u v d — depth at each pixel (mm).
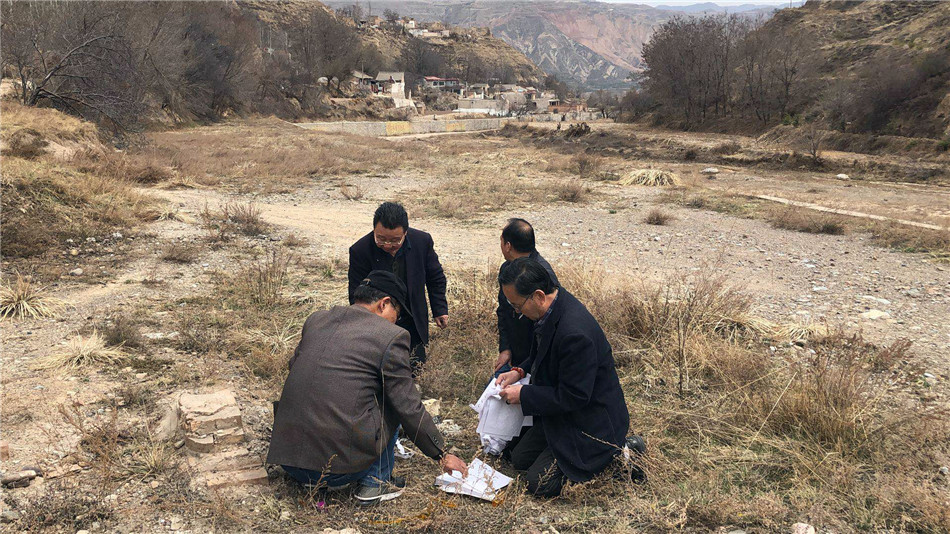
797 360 5648
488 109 142250
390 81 129750
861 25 67812
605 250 11227
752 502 3441
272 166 23109
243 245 10266
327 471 3195
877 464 3896
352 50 108188
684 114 65500
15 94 24938
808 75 54156
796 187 25719
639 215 15336
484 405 3988
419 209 15297
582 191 18703
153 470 3508
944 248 11352
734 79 60469
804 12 74000
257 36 84000
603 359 3650
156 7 52250
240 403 4547
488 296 6875
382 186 19938
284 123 60875
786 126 48312
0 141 13938
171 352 5465
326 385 3205
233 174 20812
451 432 4352
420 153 32562
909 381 5234
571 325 3523
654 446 4047
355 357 3254
